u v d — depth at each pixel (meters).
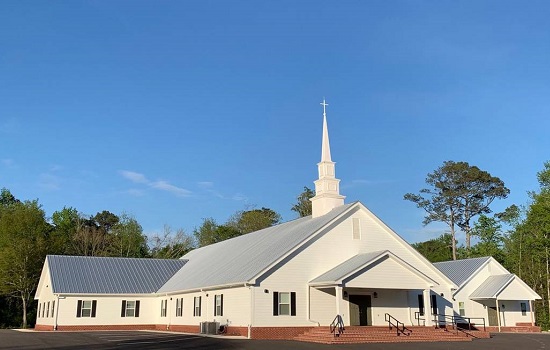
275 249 38.25
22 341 31.58
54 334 39.16
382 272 34.66
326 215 41.41
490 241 77.88
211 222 94.81
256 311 34.25
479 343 32.22
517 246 73.19
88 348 26.58
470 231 83.19
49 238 68.50
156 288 52.22
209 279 41.62
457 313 48.84
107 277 51.94
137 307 50.84
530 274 69.31
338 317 32.94
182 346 27.33
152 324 51.09
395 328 35.16
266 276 35.06
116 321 49.69
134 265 55.25
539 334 43.09
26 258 62.09
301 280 36.03
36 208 70.81
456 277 52.06
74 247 79.62
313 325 35.47
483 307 50.94
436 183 85.00
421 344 30.78
